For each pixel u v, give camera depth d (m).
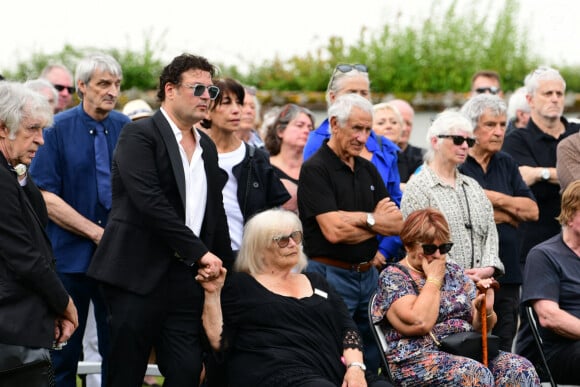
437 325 10.91
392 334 10.84
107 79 11.86
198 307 10.19
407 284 10.86
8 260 9.01
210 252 10.12
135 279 9.85
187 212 10.05
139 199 9.77
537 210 12.75
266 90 22.64
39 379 9.16
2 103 9.10
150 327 9.95
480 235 12.02
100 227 11.69
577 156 13.08
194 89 9.97
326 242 11.55
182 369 10.00
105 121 12.06
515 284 12.58
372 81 22.84
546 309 11.53
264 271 10.55
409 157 15.14
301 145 13.95
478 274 11.73
